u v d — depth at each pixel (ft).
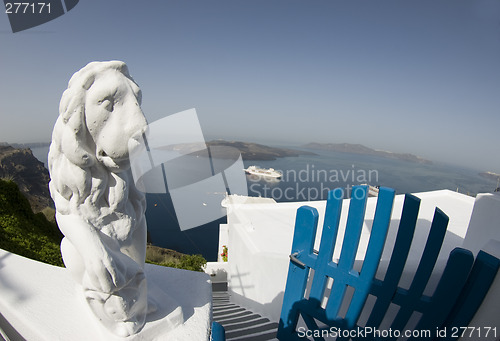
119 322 8.66
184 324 9.73
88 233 7.82
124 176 8.55
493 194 15.94
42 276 11.35
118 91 7.23
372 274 11.40
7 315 9.81
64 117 7.21
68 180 7.70
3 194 23.11
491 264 9.92
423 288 10.68
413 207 10.28
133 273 8.39
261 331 16.11
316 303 12.96
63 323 9.16
